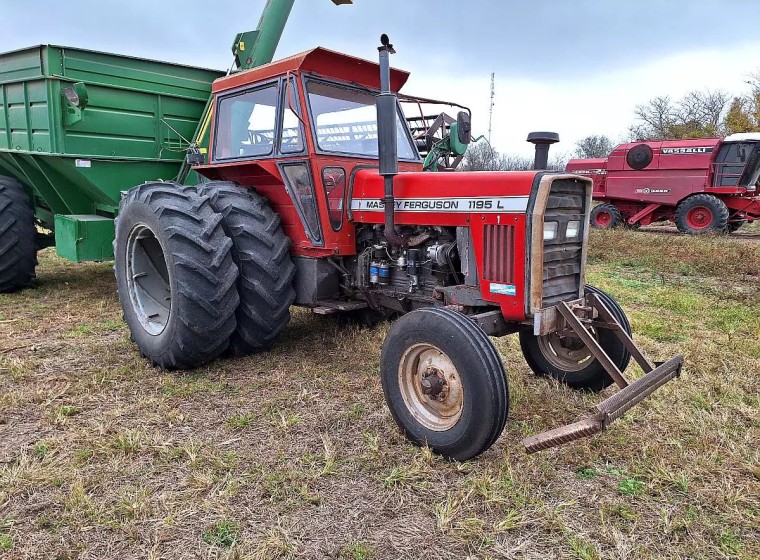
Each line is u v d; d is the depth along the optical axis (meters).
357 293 4.10
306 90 3.80
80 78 5.32
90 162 5.48
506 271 3.03
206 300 3.67
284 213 4.18
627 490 2.52
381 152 3.23
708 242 11.06
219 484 2.52
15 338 4.53
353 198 3.94
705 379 3.74
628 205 14.38
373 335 4.69
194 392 3.54
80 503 2.34
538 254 2.90
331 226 3.89
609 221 14.38
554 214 3.00
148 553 2.09
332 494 2.48
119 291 4.30
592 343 2.89
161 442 2.87
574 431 2.48
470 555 2.12
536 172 2.99
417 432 2.89
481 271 3.15
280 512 2.35
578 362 3.65
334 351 4.34
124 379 3.75
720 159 13.02
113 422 3.09
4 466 2.64
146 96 5.81
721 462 2.73
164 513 2.32
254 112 4.21
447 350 2.73
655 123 32.62
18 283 6.05
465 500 2.42
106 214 6.16
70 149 5.35
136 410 3.27
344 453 2.83
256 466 2.68
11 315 5.21
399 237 3.47
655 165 13.49
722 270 8.20
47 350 4.26
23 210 5.93
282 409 3.33
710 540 2.20
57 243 5.78
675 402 3.39
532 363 3.85
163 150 6.10
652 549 2.15
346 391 3.60
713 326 5.12
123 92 5.61
